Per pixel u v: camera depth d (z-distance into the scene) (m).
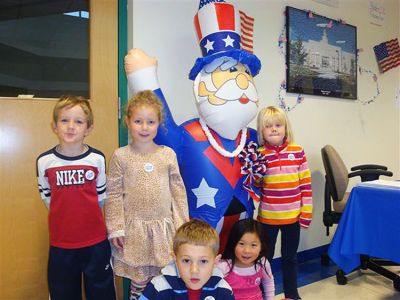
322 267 2.55
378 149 3.38
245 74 1.62
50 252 1.35
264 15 2.43
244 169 1.60
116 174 1.38
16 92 1.77
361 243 1.85
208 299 1.12
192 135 1.59
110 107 1.92
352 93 3.06
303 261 2.69
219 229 1.56
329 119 2.91
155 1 1.99
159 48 2.01
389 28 3.43
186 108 2.11
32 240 1.79
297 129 2.67
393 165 3.54
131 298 1.43
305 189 1.82
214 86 1.56
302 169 1.82
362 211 1.86
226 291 1.14
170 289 1.12
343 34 2.95
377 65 3.33
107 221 1.37
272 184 1.77
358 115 3.16
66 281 1.36
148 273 1.39
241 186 1.61
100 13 1.90
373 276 2.33
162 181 1.39
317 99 2.80
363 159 3.23
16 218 1.76
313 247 2.78
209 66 1.60
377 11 3.28
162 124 1.56
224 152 1.57
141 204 1.36
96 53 1.89
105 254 1.40
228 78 1.57
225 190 1.56
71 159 1.33
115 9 1.94
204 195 1.54
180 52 2.08
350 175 2.51
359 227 1.86
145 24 1.97
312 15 2.70
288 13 2.54
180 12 2.07
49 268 1.36
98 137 1.90
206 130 1.60
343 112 3.02
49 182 1.33
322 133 2.86
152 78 1.58
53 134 1.81
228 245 1.49
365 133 3.24
